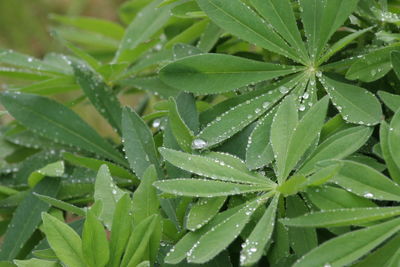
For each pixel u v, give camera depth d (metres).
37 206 0.64
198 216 0.59
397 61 0.61
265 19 0.63
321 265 0.55
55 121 0.67
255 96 0.63
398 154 0.58
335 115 0.63
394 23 0.63
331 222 0.56
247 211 0.58
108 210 0.59
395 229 0.56
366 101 0.60
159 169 0.62
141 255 0.58
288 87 0.62
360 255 0.56
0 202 0.66
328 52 0.62
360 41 0.65
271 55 0.67
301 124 0.59
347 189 0.57
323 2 0.63
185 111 0.63
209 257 0.56
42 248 0.63
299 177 0.57
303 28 0.65
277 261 0.58
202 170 0.59
